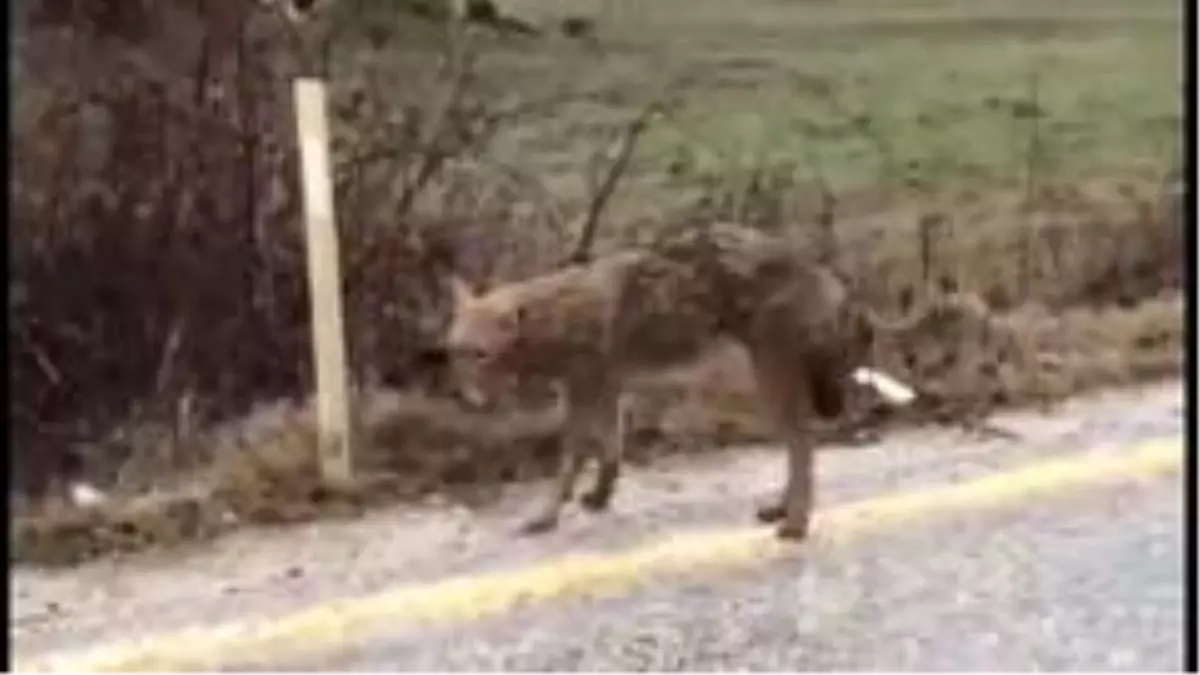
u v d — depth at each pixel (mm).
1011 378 9648
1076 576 6664
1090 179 12070
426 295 8758
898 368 9508
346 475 7695
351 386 8273
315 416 7988
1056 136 12438
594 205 9484
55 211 7801
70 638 5812
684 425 8539
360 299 8578
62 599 6180
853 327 7762
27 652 5648
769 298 7473
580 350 7570
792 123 11367
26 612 6000
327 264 7855
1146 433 8625
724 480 8031
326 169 7945
